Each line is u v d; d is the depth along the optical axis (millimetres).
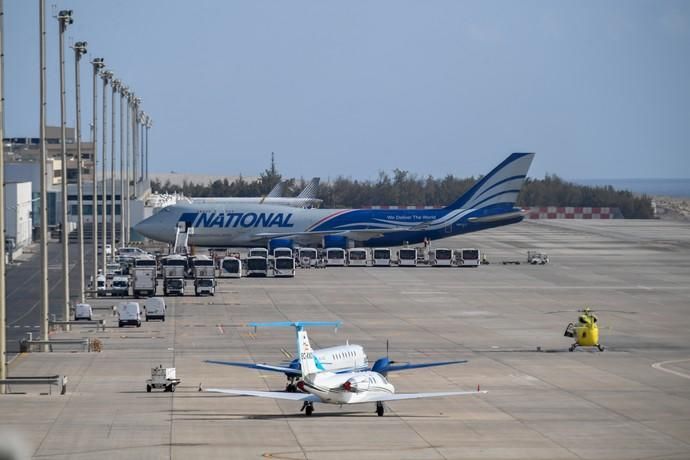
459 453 159250
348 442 165750
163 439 166750
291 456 155875
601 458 157625
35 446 161625
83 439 166375
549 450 162125
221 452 158000
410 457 156375
